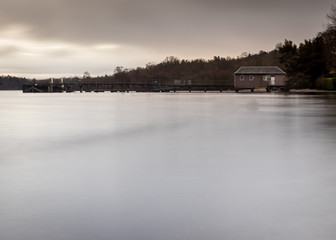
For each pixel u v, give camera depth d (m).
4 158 9.00
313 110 24.98
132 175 7.09
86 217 4.73
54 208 5.10
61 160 8.70
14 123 18.00
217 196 5.64
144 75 153.62
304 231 4.24
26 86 104.69
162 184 6.39
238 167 7.79
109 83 98.38
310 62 74.75
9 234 4.21
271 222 4.52
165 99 46.69
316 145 10.73
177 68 156.75
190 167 7.81
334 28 72.25
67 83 100.94
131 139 12.23
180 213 4.86
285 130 14.41
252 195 5.68
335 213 4.84
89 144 11.20
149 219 4.64
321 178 6.78
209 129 14.88
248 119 19.00
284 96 51.41
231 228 4.34
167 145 10.90
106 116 21.59
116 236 4.12
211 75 140.38
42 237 4.12
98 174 7.20
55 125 16.89
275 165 7.97
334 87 66.94
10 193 5.86
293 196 5.62
